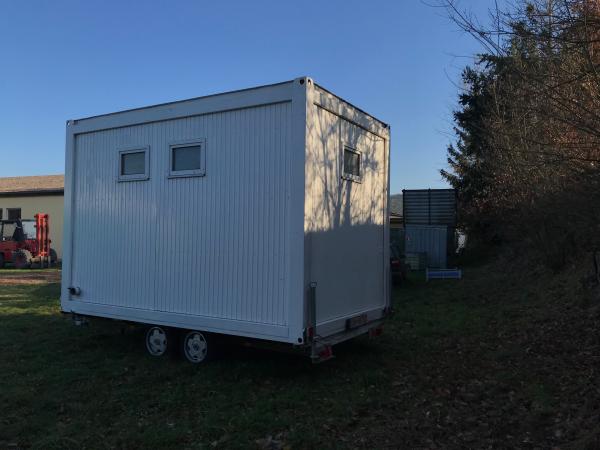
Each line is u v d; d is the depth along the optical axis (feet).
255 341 20.24
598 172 17.20
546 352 23.62
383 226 24.72
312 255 18.67
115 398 17.79
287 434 14.98
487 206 81.97
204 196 20.74
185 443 14.40
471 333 28.81
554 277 42.42
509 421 15.83
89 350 24.41
